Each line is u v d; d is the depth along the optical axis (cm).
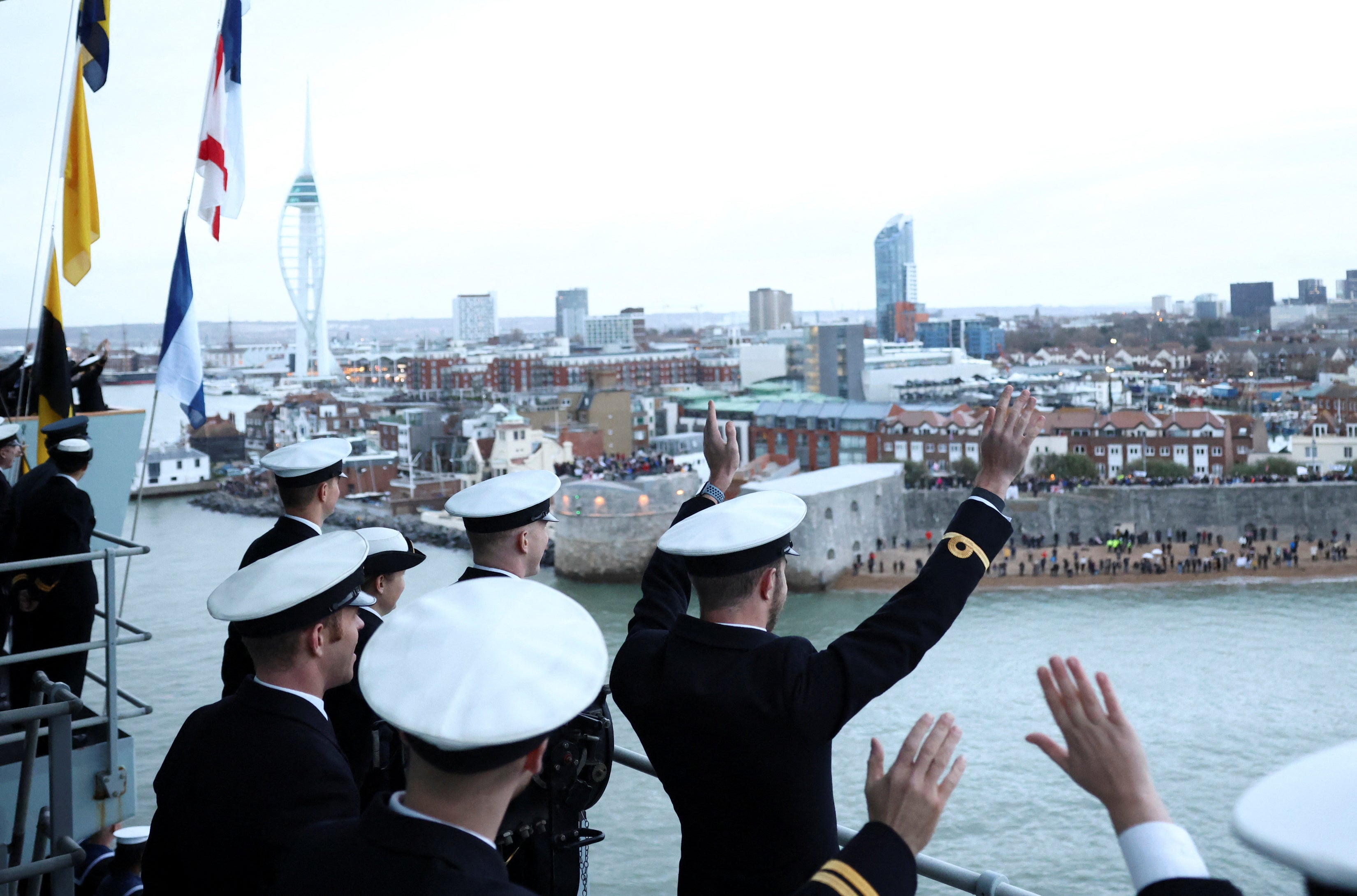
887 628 360
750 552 378
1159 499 11588
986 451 385
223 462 18712
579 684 272
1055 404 19088
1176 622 8850
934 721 296
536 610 291
